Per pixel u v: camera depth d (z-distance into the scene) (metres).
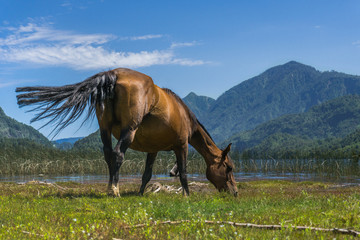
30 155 29.73
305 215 5.62
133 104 7.65
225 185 9.84
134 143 8.88
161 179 20.11
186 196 8.70
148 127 8.43
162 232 4.61
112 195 7.65
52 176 24.89
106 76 7.57
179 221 5.16
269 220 5.37
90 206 6.44
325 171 24.89
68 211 6.07
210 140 10.13
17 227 4.65
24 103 6.92
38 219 5.32
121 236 4.44
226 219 5.49
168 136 8.81
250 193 10.63
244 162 29.58
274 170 28.09
